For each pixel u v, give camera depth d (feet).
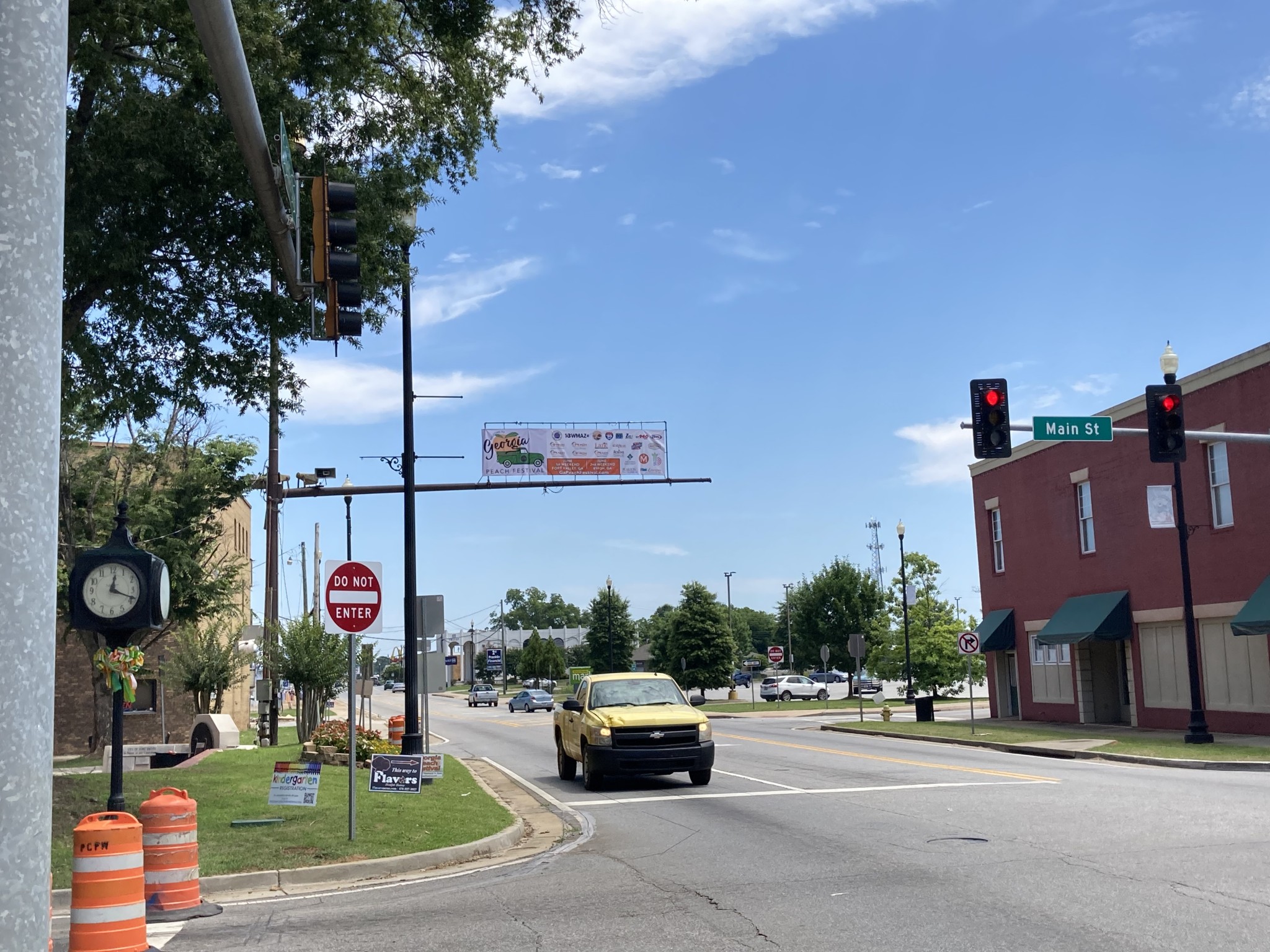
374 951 24.31
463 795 52.44
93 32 47.75
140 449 105.50
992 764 65.77
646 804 50.85
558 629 548.72
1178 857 31.86
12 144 6.56
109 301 51.60
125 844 24.12
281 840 38.14
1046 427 65.31
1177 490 76.38
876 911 26.43
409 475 63.77
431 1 54.19
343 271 33.04
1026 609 108.37
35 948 6.10
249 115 26.66
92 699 118.83
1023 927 24.27
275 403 59.16
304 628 89.81
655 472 168.35
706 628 213.87
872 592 237.66
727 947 23.57
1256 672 77.30
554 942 24.58
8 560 6.20
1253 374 76.95
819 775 60.70
